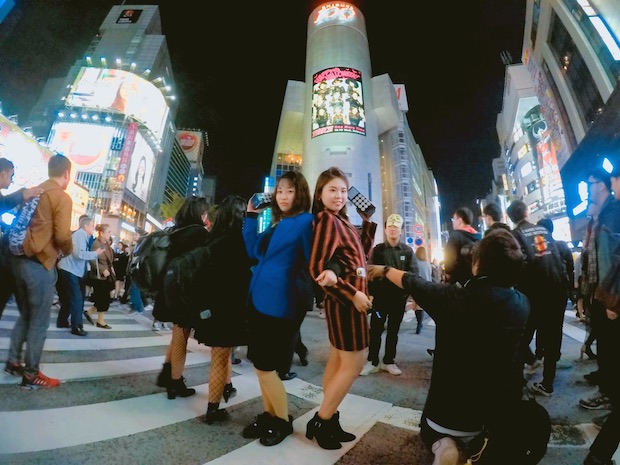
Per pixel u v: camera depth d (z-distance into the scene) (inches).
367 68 3181.6
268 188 2999.5
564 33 1342.3
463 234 131.0
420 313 257.6
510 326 61.8
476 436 59.7
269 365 81.3
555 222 1743.4
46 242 104.1
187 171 4867.1
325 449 78.4
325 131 2775.6
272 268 83.9
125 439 77.9
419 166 4443.9
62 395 99.0
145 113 2393.0
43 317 105.0
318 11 3390.7
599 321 88.9
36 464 64.8
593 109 1214.9
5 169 110.7
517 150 2346.2
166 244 109.2
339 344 79.5
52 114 2815.0
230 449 76.9
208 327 91.4
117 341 179.0
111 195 2058.3
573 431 91.4
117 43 3157.0
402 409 104.7
